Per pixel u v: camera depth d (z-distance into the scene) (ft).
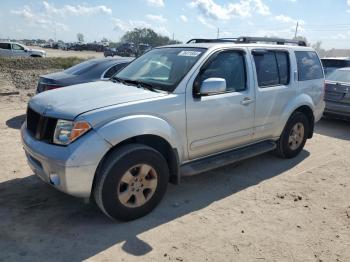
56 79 25.22
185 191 15.48
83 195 11.70
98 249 11.10
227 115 15.26
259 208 14.10
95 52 191.11
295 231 12.50
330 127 29.12
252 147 17.42
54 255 10.76
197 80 14.08
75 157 11.13
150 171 12.81
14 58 68.44
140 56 17.46
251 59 16.48
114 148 12.23
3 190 14.88
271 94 17.34
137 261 10.58
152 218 13.04
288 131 19.15
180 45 16.33
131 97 12.78
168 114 13.14
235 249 11.33
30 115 13.35
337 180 17.25
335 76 30.17
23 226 12.25
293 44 20.58
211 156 15.61
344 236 12.30
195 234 12.09
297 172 18.13
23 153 19.39
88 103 12.20
